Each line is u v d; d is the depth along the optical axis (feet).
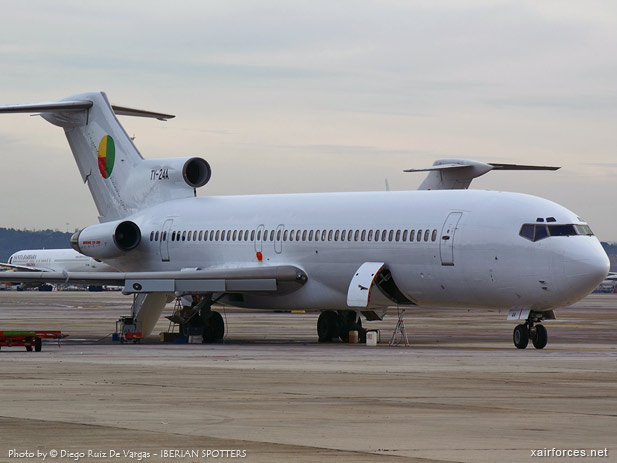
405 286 213.05
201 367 145.18
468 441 78.95
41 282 231.71
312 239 227.40
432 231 207.00
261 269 225.35
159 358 164.66
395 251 212.43
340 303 224.94
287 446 76.28
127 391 111.96
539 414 94.32
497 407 99.30
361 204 223.92
